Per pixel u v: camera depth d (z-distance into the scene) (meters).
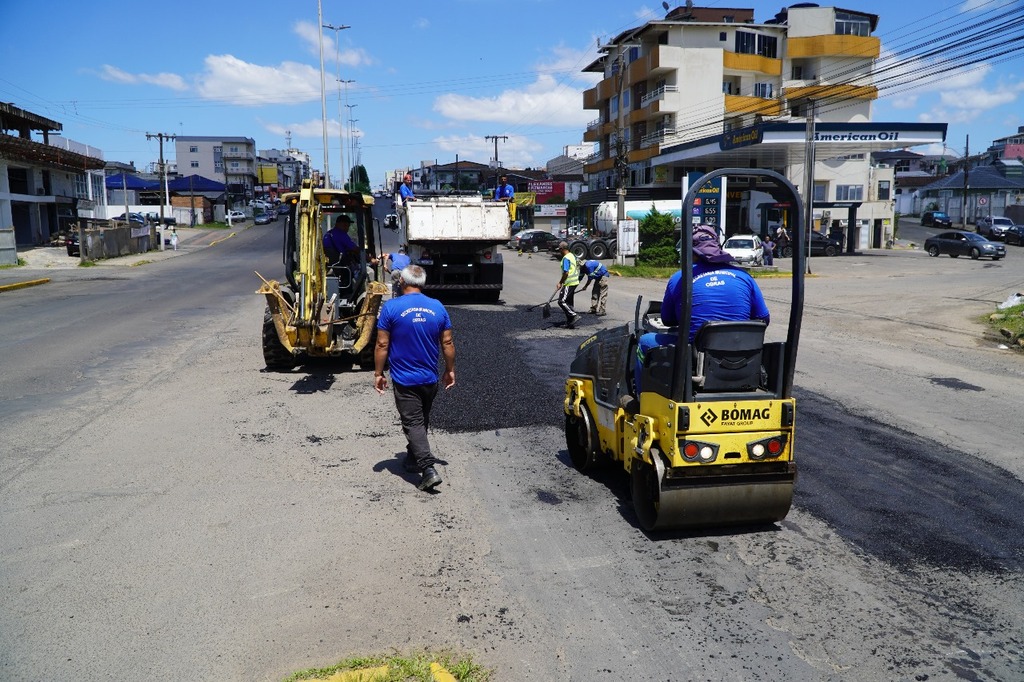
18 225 44.16
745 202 48.41
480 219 18.62
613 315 16.20
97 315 16.80
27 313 17.38
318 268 9.71
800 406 8.49
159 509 5.47
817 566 4.62
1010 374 10.33
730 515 4.94
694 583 4.39
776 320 16.09
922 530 5.16
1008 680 3.48
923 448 6.97
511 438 7.27
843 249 47.19
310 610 4.05
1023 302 17.30
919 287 23.67
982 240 40.53
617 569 4.57
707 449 4.69
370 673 3.38
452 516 5.38
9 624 3.91
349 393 9.20
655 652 3.68
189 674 3.48
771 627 3.92
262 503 5.60
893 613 4.07
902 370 10.55
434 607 4.10
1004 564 4.65
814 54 55.34
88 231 36.69
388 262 15.05
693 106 53.91
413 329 5.82
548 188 78.50
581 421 6.26
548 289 23.27
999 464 6.54
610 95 63.34
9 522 5.23
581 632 3.86
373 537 5.00
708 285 4.80
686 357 4.62
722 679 3.46
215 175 114.94
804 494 5.83
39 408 8.39
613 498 5.75
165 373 10.30
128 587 4.30
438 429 7.55
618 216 36.12
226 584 4.34
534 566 4.60
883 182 55.31
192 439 7.24
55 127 50.34
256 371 10.46
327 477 6.19
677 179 52.75
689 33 53.50
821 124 37.06
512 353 11.32
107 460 6.59
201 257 42.06
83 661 3.58
